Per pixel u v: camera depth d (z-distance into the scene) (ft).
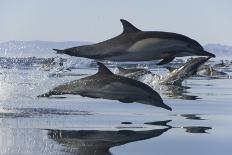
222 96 159.84
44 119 100.17
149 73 212.23
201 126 95.71
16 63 468.34
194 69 205.98
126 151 68.85
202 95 162.81
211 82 232.53
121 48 94.43
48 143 73.26
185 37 98.17
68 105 127.13
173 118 107.14
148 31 97.50
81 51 93.81
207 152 69.82
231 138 82.17
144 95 109.81
